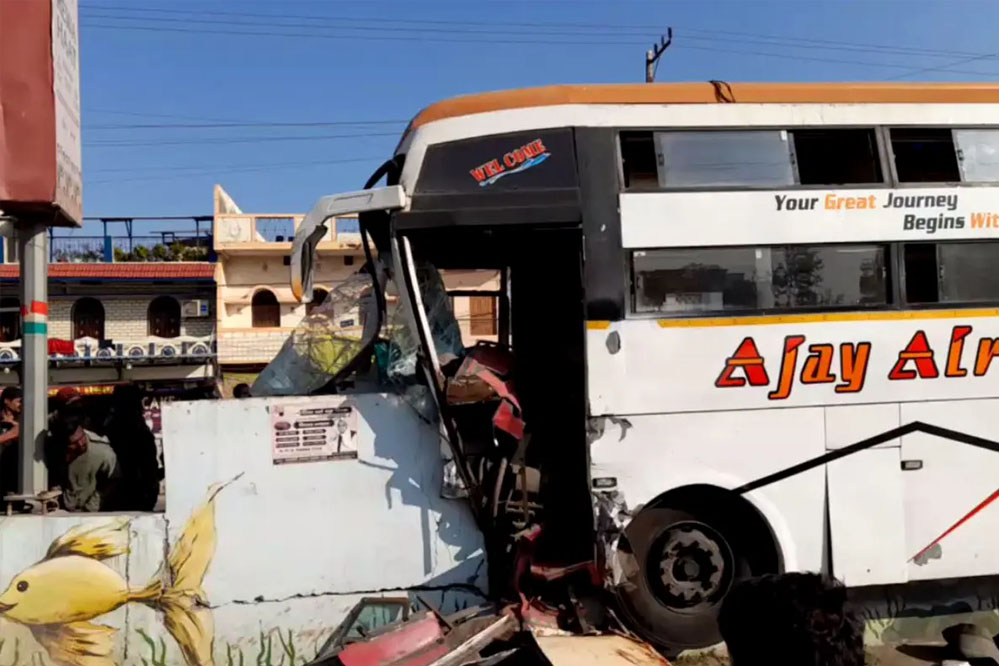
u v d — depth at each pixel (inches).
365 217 207.9
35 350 207.0
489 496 196.5
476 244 217.3
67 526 192.5
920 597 219.9
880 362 202.7
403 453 200.7
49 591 191.0
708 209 200.2
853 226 203.5
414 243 205.2
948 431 204.4
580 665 154.3
